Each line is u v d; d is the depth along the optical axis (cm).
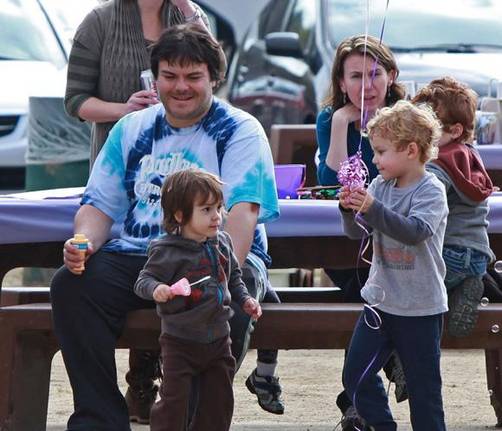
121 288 1012
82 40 1244
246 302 952
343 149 1201
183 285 906
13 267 1131
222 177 1028
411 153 947
